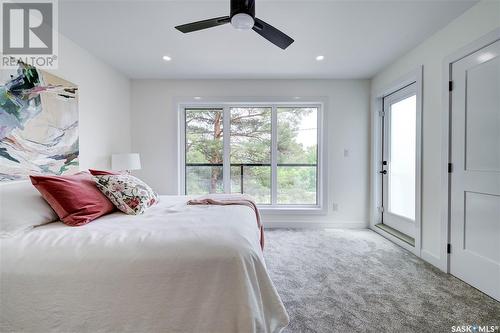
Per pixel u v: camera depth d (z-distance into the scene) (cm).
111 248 94
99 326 88
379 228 301
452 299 157
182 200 197
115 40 219
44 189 123
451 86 191
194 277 90
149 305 89
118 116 296
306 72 302
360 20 189
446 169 194
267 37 152
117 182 152
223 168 344
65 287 88
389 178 303
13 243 96
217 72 302
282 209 332
